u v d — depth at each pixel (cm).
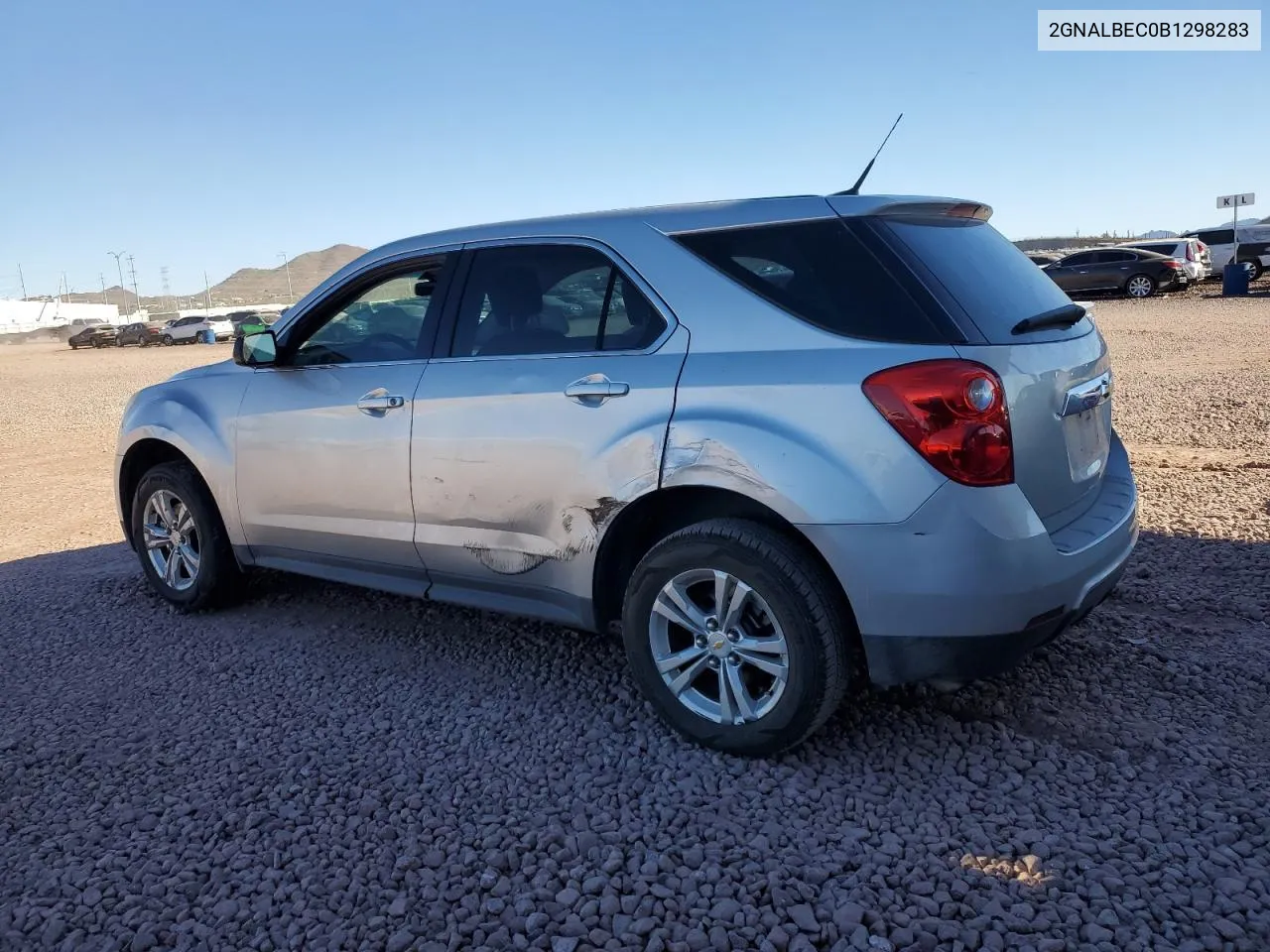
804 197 338
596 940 246
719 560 319
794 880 264
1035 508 311
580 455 349
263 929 256
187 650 462
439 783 326
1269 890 253
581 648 442
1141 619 440
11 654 468
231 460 470
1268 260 3194
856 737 343
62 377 2905
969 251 340
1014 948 237
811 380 306
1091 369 351
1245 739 333
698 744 340
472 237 407
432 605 509
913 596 295
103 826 308
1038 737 339
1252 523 575
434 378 396
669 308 342
